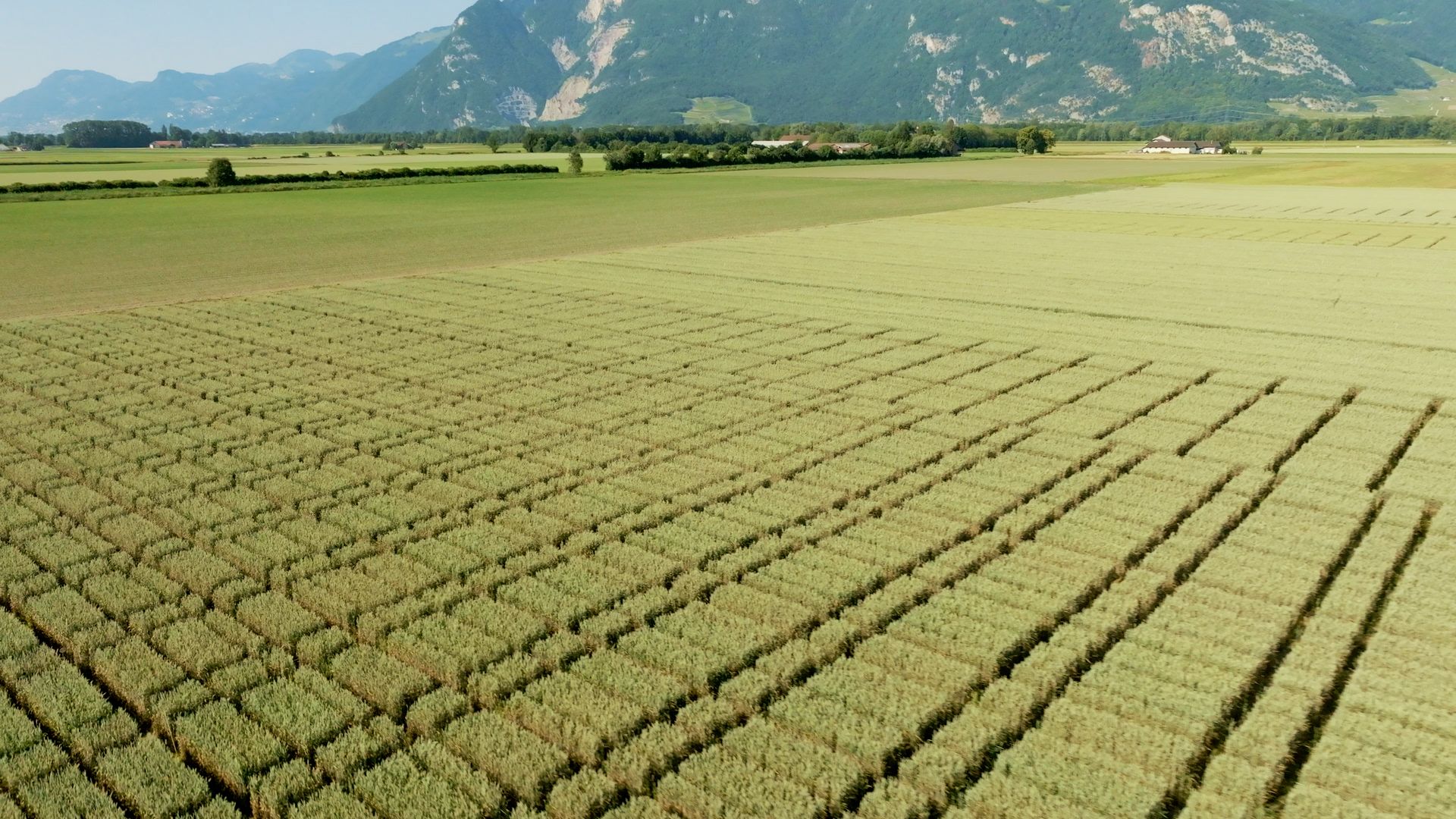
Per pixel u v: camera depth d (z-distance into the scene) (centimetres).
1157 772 1097
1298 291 4084
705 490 1934
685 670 1296
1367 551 1634
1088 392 2627
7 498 1927
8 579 1583
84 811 1071
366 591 1523
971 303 3897
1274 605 1451
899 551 1645
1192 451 2116
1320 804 1048
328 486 1969
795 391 2645
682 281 4488
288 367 2961
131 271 4856
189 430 2350
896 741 1143
